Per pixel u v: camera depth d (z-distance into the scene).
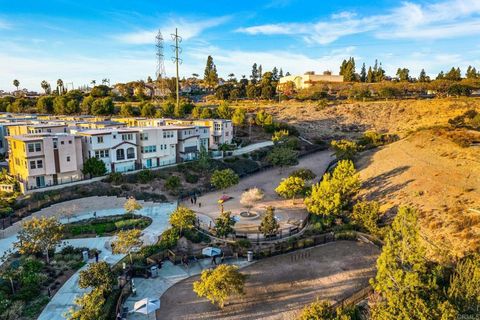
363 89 141.00
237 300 29.88
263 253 37.66
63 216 46.38
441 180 46.94
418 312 21.05
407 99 126.31
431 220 38.59
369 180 55.16
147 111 105.38
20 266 31.06
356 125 106.44
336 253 38.34
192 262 36.53
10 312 26.16
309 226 45.12
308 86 166.62
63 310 27.48
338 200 44.16
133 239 33.84
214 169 67.38
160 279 33.16
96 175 54.75
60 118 95.38
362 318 25.27
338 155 71.88
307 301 29.66
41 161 50.91
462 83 131.00
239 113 99.25
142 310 25.81
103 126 72.88
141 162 64.12
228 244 40.03
